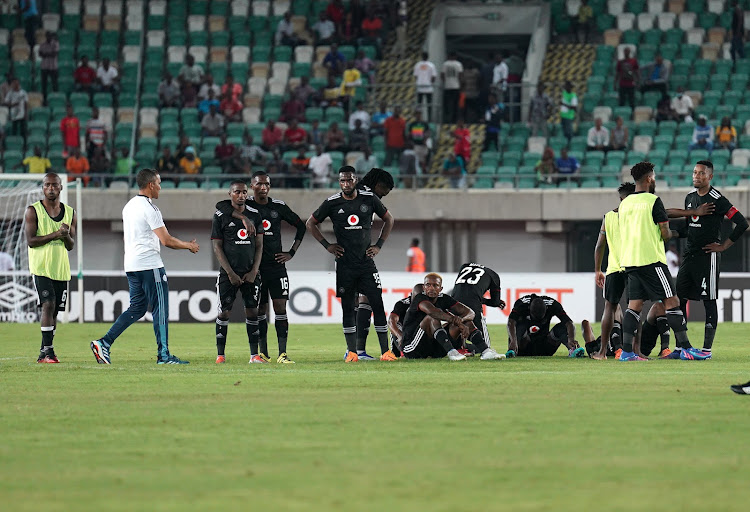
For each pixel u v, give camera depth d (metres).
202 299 79.56
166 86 113.19
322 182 102.81
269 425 23.34
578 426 23.03
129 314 40.41
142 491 16.81
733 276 79.50
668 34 122.44
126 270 40.16
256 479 17.67
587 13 123.38
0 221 92.31
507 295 80.62
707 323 42.06
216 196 101.88
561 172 103.31
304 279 80.12
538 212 101.19
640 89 113.75
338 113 112.00
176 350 50.31
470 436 21.77
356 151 106.00
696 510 15.36
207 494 16.55
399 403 26.95
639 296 40.66
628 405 26.41
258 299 40.56
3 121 110.25
